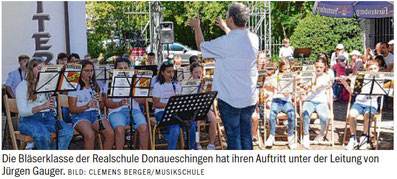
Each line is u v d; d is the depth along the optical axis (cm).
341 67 1051
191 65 613
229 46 413
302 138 642
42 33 898
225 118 428
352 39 1588
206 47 422
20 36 891
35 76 485
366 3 895
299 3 2094
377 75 532
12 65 890
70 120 606
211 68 729
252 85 429
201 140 652
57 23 905
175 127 517
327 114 609
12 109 509
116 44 1612
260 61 700
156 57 1299
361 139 590
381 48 826
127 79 492
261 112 661
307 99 618
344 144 613
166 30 1242
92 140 490
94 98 505
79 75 471
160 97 539
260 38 1653
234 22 418
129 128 539
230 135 432
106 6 1833
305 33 1642
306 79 586
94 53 1661
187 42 2250
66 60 756
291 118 601
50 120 507
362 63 913
